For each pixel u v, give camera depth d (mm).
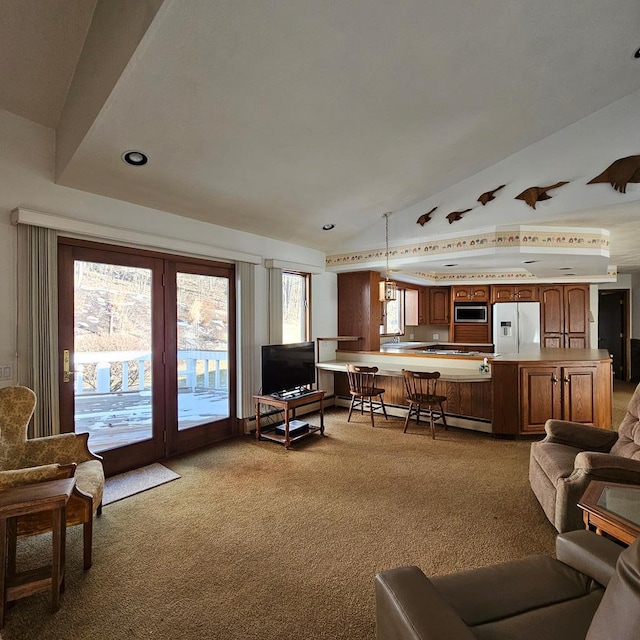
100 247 2990
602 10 2037
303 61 2012
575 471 2105
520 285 7070
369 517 2428
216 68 1956
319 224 4363
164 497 2705
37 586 1628
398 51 2055
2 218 2457
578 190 3189
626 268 6758
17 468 2176
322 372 5391
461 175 3707
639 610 647
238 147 2672
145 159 2627
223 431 4012
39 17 1990
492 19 1971
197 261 3717
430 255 4398
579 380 3998
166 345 3469
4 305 2459
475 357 4473
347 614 1625
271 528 2303
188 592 1761
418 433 4238
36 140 2607
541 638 1055
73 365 2844
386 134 2791
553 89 2635
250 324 4156
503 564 1372
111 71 1964
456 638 894
